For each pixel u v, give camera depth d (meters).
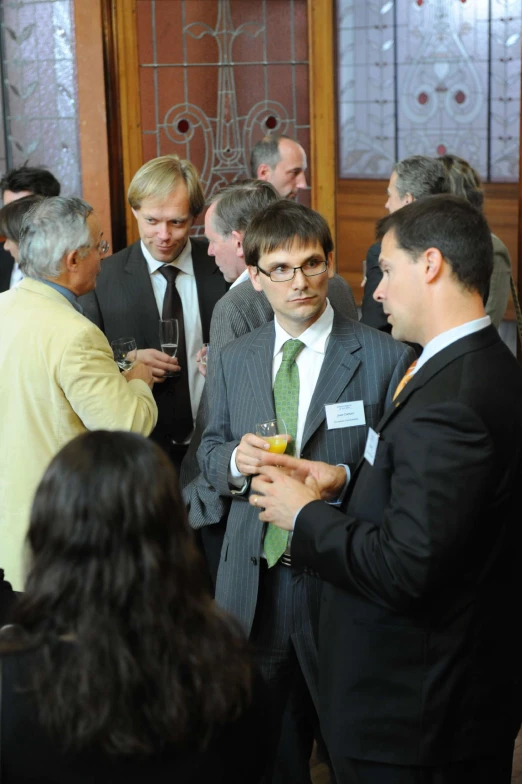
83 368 2.23
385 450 1.56
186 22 4.14
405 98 5.73
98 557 1.05
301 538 1.61
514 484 1.51
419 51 5.63
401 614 1.53
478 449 1.42
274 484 1.68
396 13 5.64
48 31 3.94
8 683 1.05
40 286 2.34
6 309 2.32
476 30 5.45
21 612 1.06
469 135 5.61
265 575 2.11
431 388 1.50
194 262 3.15
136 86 4.03
